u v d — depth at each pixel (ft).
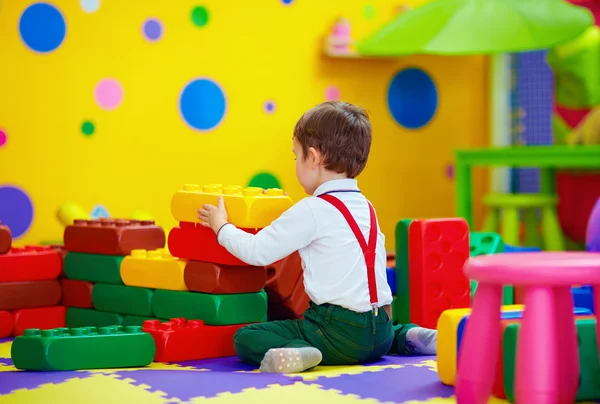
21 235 11.11
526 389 4.25
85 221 8.70
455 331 5.50
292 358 6.10
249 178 12.91
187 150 12.39
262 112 12.98
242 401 5.15
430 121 14.48
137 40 11.94
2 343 7.93
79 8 11.50
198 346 6.85
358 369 6.30
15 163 11.07
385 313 6.58
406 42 12.25
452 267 7.76
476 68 14.94
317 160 6.63
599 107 13.37
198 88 12.43
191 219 7.19
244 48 12.80
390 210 14.11
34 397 5.29
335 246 6.43
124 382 5.73
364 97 13.83
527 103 14.71
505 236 13.60
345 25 13.33
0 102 10.95
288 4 13.16
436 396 5.30
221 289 7.01
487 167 15.03
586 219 13.94
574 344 4.84
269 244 6.44
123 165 11.89
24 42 11.10
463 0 12.50
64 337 6.22
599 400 5.27
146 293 7.68
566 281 4.25
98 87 11.66
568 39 12.19
